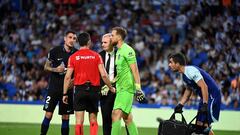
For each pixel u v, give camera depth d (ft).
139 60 186.50
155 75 178.60
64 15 206.49
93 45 194.18
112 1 211.41
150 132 131.03
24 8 209.77
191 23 201.77
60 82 94.32
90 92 83.97
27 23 203.31
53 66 95.14
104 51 89.40
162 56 187.42
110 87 83.10
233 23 199.31
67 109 94.89
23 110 148.87
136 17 204.74
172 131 78.74
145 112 147.02
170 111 146.20
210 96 82.58
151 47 192.03
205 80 82.43
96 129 85.40
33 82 171.63
